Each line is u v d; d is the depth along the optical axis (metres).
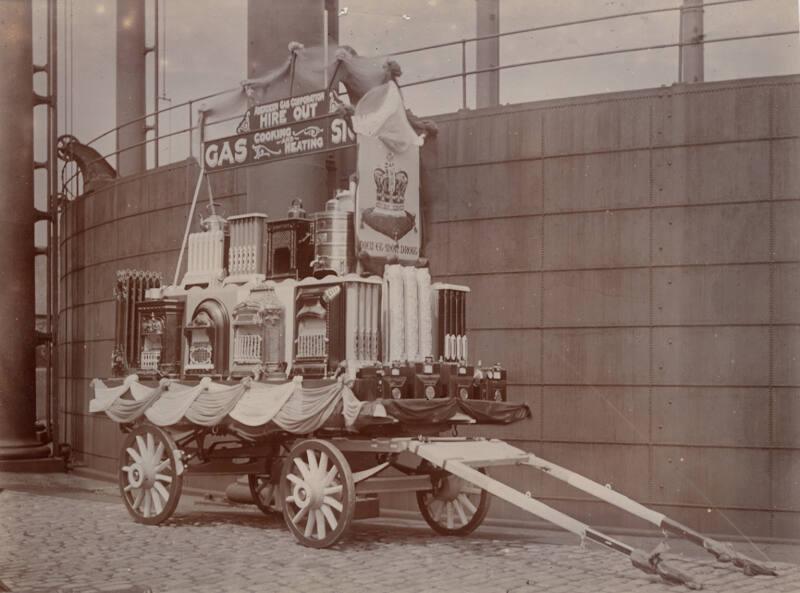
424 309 8.03
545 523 8.61
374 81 8.70
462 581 6.34
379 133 8.27
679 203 8.47
